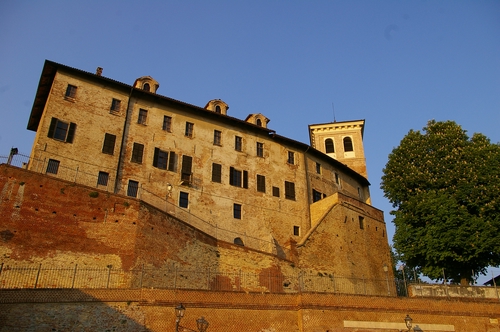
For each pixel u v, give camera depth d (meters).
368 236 51.50
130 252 30.84
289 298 30.91
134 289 26.11
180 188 43.38
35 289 23.50
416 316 33.56
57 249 28.62
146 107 45.03
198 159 46.03
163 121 45.56
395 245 45.47
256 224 47.00
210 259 35.62
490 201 41.56
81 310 24.23
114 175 39.88
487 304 35.59
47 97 43.19
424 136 49.59
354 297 32.50
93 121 40.78
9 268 26.70
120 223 31.31
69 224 29.61
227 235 44.41
